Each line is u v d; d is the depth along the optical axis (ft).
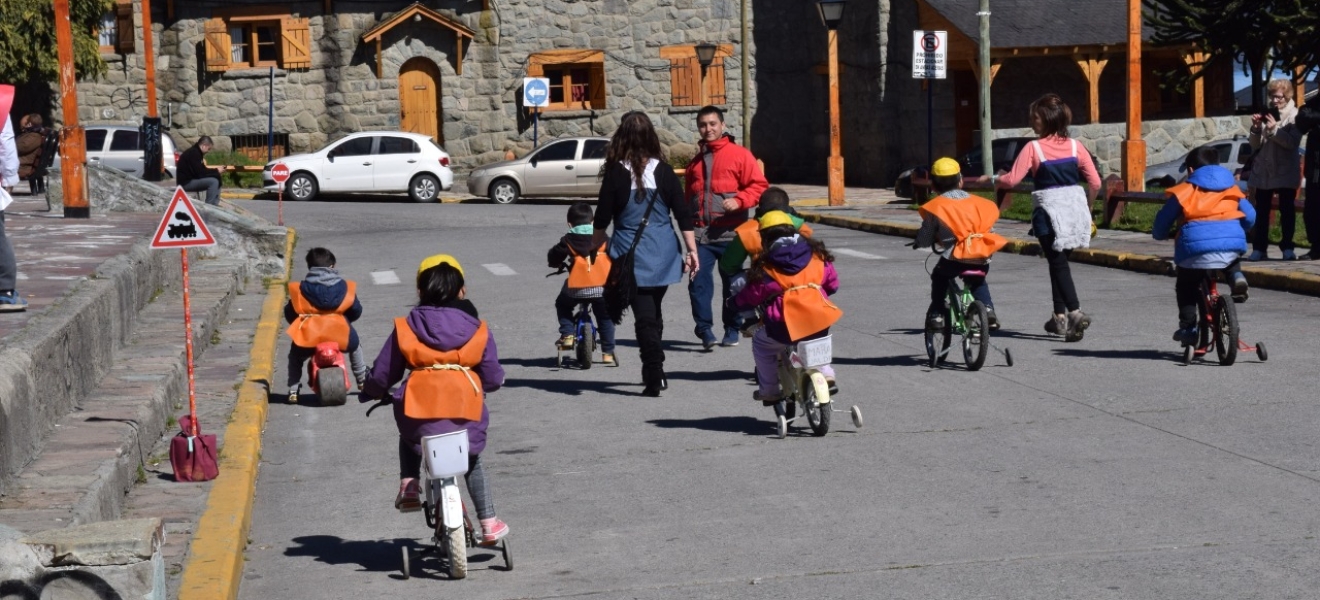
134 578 15.40
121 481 23.43
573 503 24.13
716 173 39.32
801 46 132.26
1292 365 33.40
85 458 23.11
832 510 22.88
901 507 22.86
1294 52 90.68
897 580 19.22
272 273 59.98
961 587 18.80
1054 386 32.32
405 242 79.05
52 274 38.11
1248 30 90.53
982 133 88.33
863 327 43.01
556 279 59.47
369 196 121.19
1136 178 72.90
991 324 36.11
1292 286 45.78
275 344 43.14
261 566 21.26
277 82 128.16
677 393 33.91
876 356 37.60
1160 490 23.16
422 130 129.70
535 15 129.70
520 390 35.01
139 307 41.37
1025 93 118.42
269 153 124.98
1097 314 43.09
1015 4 113.91
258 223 64.85
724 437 28.76
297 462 28.40
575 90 131.95
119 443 24.16
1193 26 90.99
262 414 32.04
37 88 123.95
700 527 22.27
